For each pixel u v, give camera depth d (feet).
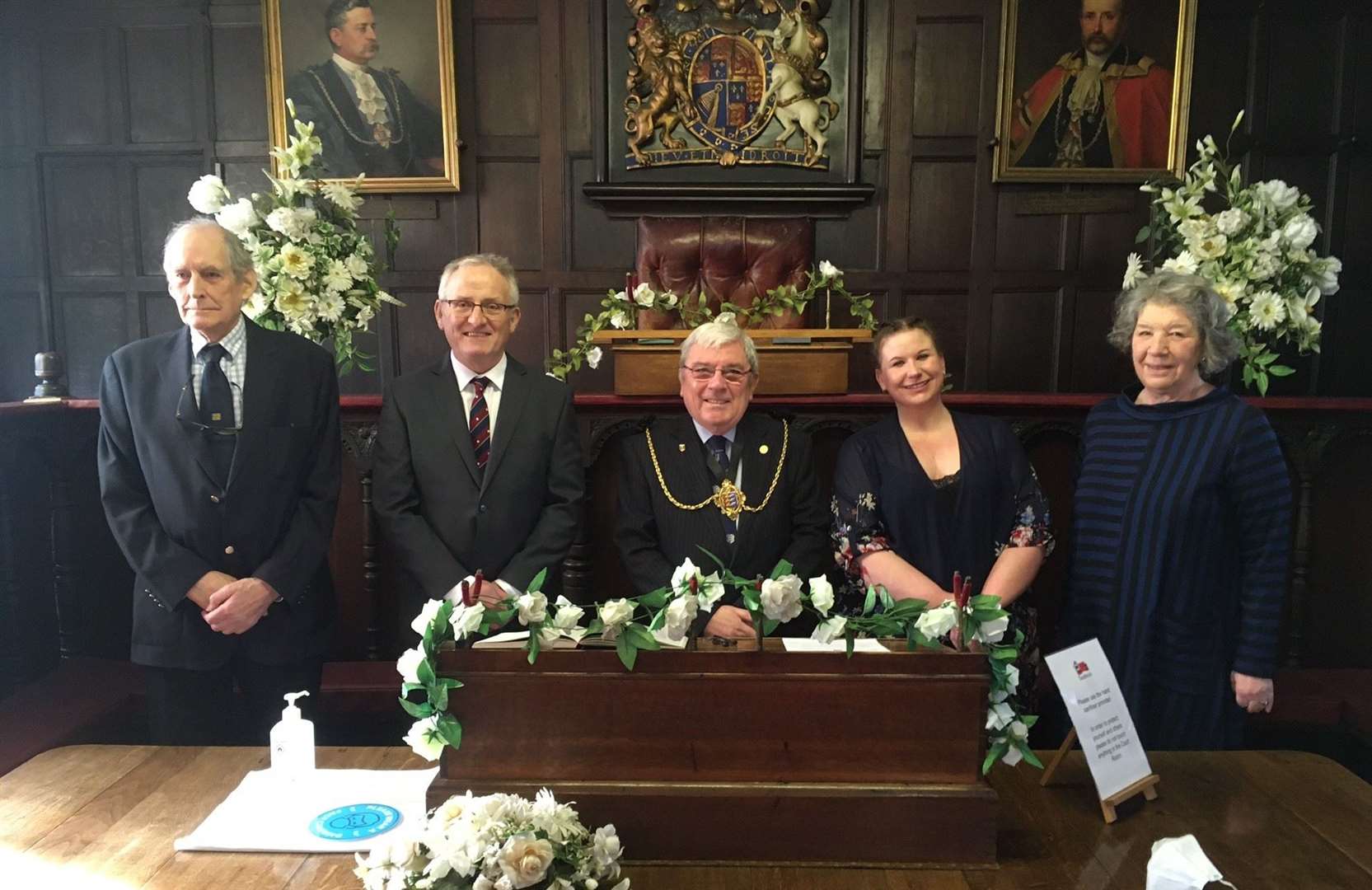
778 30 14.33
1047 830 4.99
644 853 4.71
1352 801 5.26
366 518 10.07
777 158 14.56
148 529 7.17
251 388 7.30
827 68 14.51
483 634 4.89
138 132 14.75
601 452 9.96
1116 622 7.25
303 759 5.31
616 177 14.64
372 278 10.41
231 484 7.14
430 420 7.73
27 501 10.02
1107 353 14.93
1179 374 7.22
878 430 7.80
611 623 4.65
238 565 7.24
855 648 4.76
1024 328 14.98
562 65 14.56
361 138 14.48
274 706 7.55
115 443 7.32
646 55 14.34
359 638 10.30
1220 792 5.37
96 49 14.65
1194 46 14.30
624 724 4.74
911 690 4.69
